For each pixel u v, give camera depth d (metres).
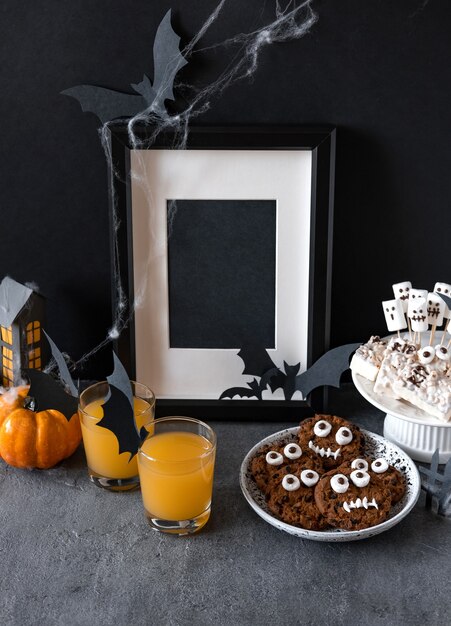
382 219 1.19
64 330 1.25
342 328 1.23
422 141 1.15
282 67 1.13
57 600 0.94
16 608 0.93
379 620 0.92
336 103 1.14
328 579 0.96
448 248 1.20
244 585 0.96
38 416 1.09
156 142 1.13
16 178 1.19
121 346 1.19
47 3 1.12
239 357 1.20
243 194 1.15
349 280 1.21
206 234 1.17
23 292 1.15
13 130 1.17
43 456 1.09
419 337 1.12
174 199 1.16
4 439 1.09
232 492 1.08
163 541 1.01
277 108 1.14
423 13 1.11
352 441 1.07
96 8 1.12
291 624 0.91
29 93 1.15
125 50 1.13
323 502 0.99
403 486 1.02
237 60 1.12
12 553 0.99
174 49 1.11
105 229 1.21
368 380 1.12
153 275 1.18
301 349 1.19
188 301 1.19
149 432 1.05
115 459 1.07
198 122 1.15
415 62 1.12
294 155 1.13
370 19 1.11
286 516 1.00
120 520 1.04
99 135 1.17
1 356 1.19
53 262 1.22
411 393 1.06
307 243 1.16
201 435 1.05
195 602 0.94
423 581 0.96
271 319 1.19
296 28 1.11
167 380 1.21
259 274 1.18
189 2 1.11
